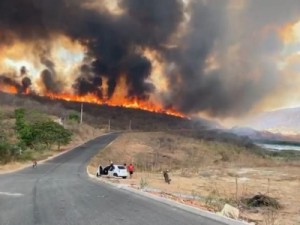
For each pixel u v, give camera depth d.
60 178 36.09
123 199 19.61
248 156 114.00
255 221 19.08
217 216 14.27
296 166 76.06
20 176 38.47
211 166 77.06
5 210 15.75
